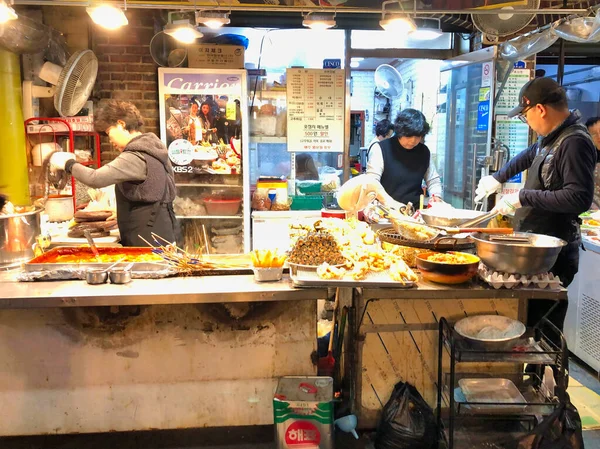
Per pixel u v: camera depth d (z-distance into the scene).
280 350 2.44
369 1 2.83
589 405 2.89
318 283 2.12
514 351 2.11
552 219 2.57
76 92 3.52
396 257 2.29
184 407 2.45
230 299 2.11
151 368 2.41
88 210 3.77
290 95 4.34
